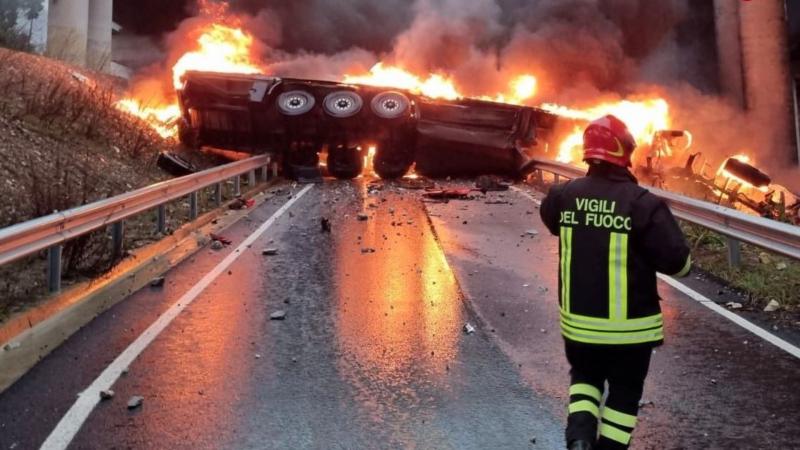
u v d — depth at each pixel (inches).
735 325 218.4
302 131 716.7
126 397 158.7
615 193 108.4
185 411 151.4
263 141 719.7
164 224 369.4
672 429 143.3
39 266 274.8
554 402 157.8
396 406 155.4
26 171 373.1
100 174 449.7
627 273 105.7
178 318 224.1
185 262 317.4
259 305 242.2
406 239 381.1
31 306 219.8
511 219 455.2
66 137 486.6
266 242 371.9
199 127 729.6
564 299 111.6
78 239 267.0
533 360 186.7
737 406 154.8
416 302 248.7
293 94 705.6
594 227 108.3
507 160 729.0
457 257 331.9
